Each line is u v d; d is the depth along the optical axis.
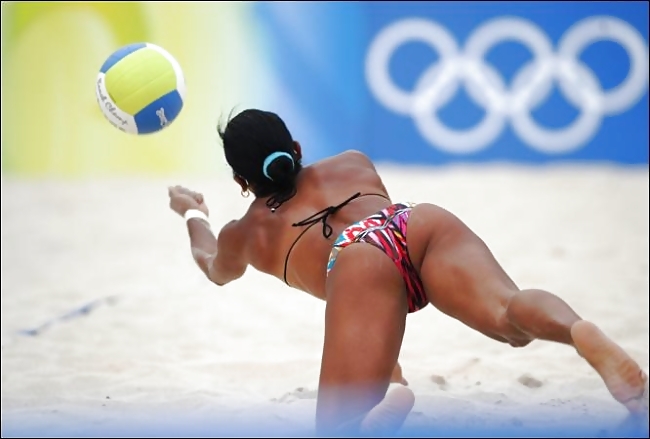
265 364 19.06
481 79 48.53
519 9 48.44
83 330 23.05
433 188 43.09
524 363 18.70
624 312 22.92
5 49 46.12
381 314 11.97
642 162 49.28
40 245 34.34
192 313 24.72
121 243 34.56
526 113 48.84
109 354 20.58
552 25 48.62
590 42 48.94
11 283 28.94
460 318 12.05
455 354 19.84
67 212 39.84
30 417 13.91
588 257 30.44
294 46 47.09
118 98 14.17
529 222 36.50
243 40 46.66
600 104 49.12
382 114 48.09
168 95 14.36
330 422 11.39
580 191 42.88
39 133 46.78
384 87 48.09
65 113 46.69
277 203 13.31
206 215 15.38
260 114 13.24
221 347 21.23
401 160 48.41
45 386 17.53
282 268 13.26
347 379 11.66
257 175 13.18
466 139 48.72
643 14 49.03
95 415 14.12
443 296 12.11
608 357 10.36
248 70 46.72
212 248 14.66
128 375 18.58
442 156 48.72
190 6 46.12
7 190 44.03
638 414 10.30
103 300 26.23
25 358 20.23
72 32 46.09
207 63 46.47
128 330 23.00
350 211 13.00
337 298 12.06
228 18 46.44
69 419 13.62
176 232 36.31
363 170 13.72
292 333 22.45
